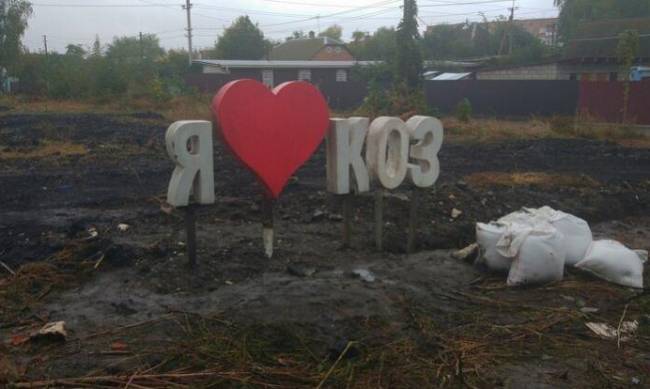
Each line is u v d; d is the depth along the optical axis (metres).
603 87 25.39
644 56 31.25
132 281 6.50
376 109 24.39
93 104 31.25
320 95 6.85
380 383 4.69
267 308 5.81
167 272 6.64
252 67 46.09
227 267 6.85
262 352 5.05
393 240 8.04
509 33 55.34
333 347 5.04
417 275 6.96
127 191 10.89
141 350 5.03
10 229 8.22
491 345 5.38
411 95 24.30
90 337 5.27
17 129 18.97
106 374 4.67
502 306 6.19
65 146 15.70
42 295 6.20
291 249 7.57
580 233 7.19
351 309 5.88
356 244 7.85
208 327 5.45
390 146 7.34
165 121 23.66
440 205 9.55
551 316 5.98
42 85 36.38
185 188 6.31
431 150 7.61
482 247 7.12
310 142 6.86
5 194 10.50
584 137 21.05
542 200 10.53
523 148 17.84
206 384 4.57
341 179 7.14
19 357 4.93
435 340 5.40
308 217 8.95
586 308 6.20
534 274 6.68
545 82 27.23
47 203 9.92
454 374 4.85
